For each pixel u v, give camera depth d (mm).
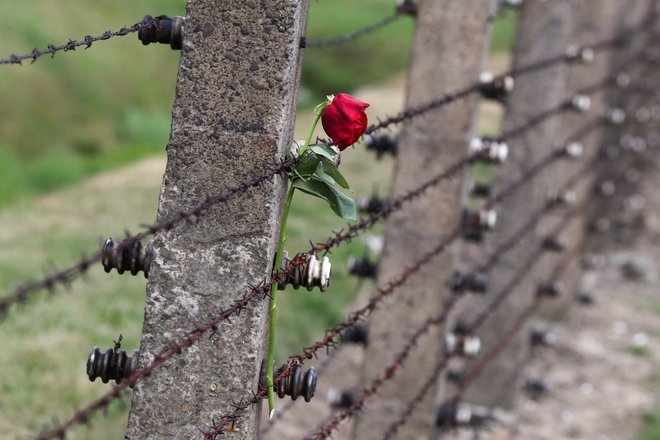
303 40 3268
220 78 3074
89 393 7656
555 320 12055
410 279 5977
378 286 6027
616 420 9375
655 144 16250
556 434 8844
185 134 3104
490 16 5848
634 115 15227
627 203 15695
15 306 9312
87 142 23297
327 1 41375
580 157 11523
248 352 3146
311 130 3219
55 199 15453
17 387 7520
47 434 2703
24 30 24609
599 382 10352
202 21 3059
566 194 8688
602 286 14039
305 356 3541
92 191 16078
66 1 27547
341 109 3150
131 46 28406
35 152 22016
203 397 3170
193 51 3072
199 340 3146
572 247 11844
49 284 2494
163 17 3104
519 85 8320
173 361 3160
